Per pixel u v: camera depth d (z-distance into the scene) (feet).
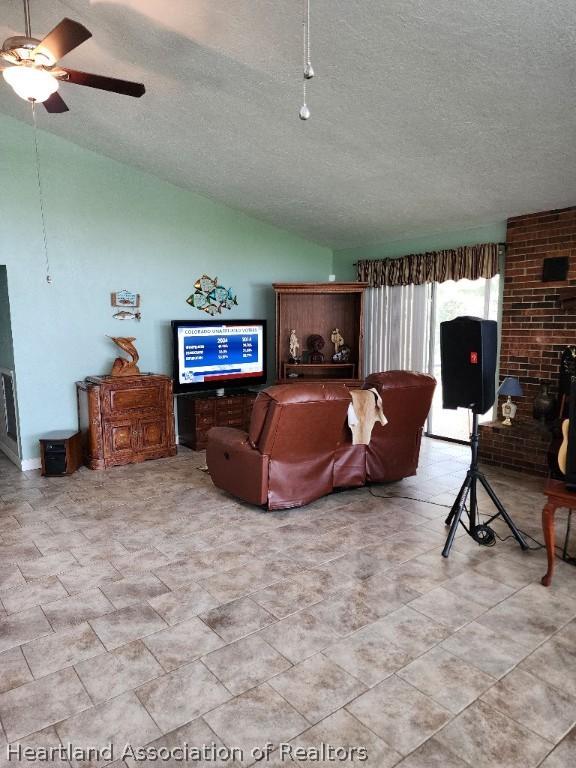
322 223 19.20
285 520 11.60
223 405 18.06
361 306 19.81
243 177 16.17
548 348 14.46
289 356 20.81
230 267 19.56
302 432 11.35
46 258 15.47
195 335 17.98
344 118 11.46
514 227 15.16
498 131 10.75
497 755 5.38
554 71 8.48
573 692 6.30
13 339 15.14
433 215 16.30
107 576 9.12
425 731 5.69
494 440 15.57
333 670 6.67
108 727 5.75
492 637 7.36
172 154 15.28
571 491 8.47
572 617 7.87
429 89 9.68
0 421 17.75
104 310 16.72
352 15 8.08
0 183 14.53
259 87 10.87
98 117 13.66
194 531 11.02
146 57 10.59
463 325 9.76
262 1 8.20
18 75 7.78
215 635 7.41
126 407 15.75
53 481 14.38
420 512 12.09
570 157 11.30
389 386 12.37
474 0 7.25
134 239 17.13
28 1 9.41
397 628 7.58
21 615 7.93
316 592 8.57
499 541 10.52
